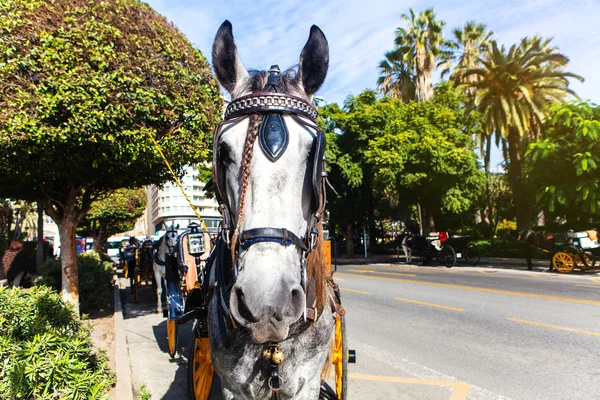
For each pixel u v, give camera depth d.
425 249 19.72
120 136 5.07
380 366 5.27
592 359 5.16
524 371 4.88
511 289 10.62
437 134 19.20
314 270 2.28
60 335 3.76
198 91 5.69
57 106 4.69
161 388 4.80
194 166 6.88
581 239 13.77
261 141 1.92
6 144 4.72
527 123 19.86
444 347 5.92
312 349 2.33
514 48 20.22
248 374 2.19
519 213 20.64
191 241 4.91
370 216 26.69
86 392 3.27
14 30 4.63
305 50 2.36
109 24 5.00
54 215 7.11
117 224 23.58
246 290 1.71
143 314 9.17
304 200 2.00
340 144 23.09
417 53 26.52
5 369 3.13
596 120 12.72
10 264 10.76
